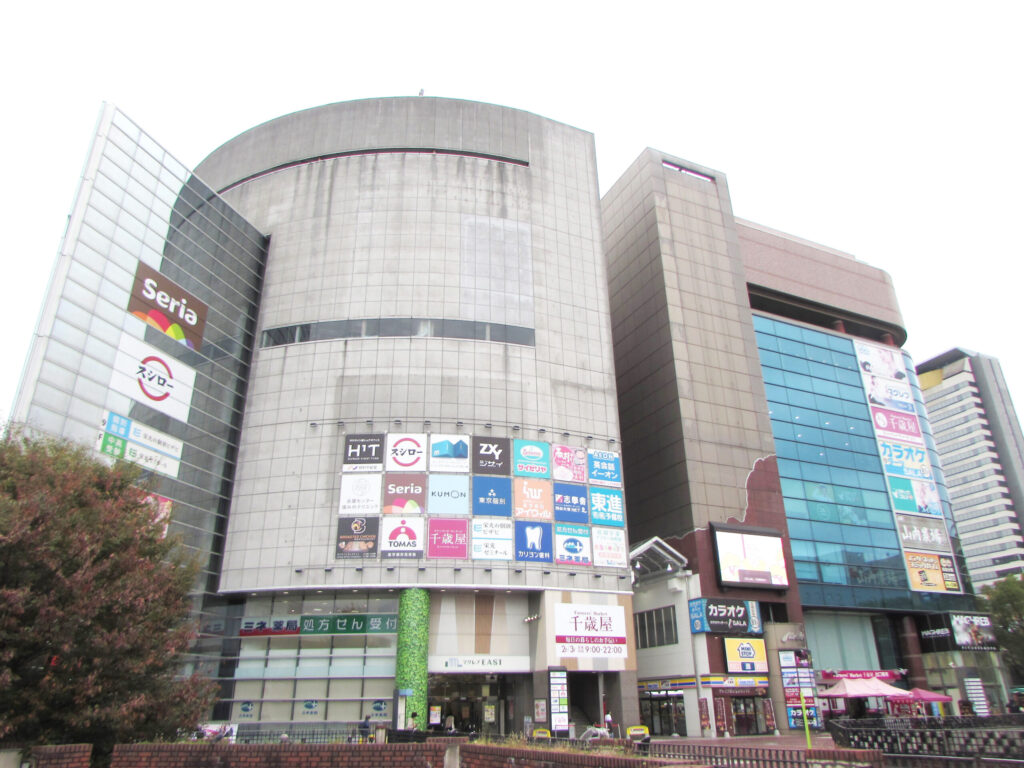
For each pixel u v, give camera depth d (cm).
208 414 4822
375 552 4550
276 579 4519
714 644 5206
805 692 5253
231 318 5203
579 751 1728
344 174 5794
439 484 4766
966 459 16262
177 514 4409
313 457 4825
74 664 2067
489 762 1834
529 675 4734
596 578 4856
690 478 5744
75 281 4056
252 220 5844
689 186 7081
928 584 6988
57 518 2138
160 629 2512
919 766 1791
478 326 5312
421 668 4322
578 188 6141
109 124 4494
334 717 4294
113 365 4178
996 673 6669
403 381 5038
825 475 6931
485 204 5759
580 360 5488
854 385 7644
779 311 7975
